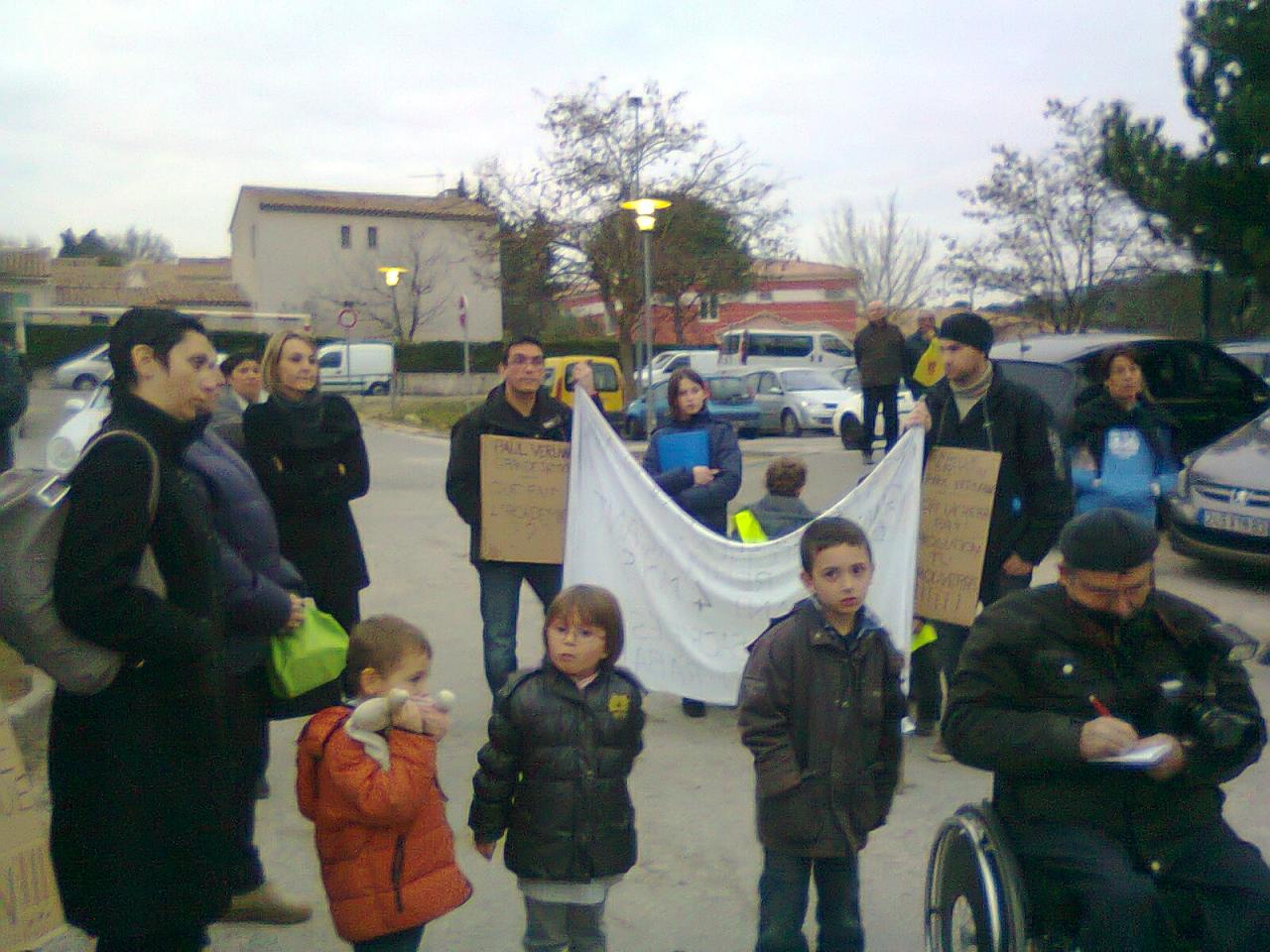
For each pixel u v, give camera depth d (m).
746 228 35.81
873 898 4.45
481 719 6.62
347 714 3.36
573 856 3.57
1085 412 6.95
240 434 5.28
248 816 4.14
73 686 2.93
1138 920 2.81
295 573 4.30
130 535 2.90
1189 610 3.17
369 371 47.09
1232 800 5.30
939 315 34.81
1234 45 14.89
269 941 4.12
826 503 14.33
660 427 6.73
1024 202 30.45
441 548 12.05
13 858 3.13
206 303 62.59
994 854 3.02
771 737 3.56
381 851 3.30
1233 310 22.11
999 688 3.19
